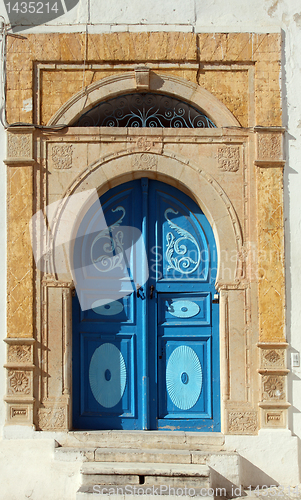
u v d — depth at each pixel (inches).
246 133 199.3
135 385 198.7
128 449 185.9
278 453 186.2
